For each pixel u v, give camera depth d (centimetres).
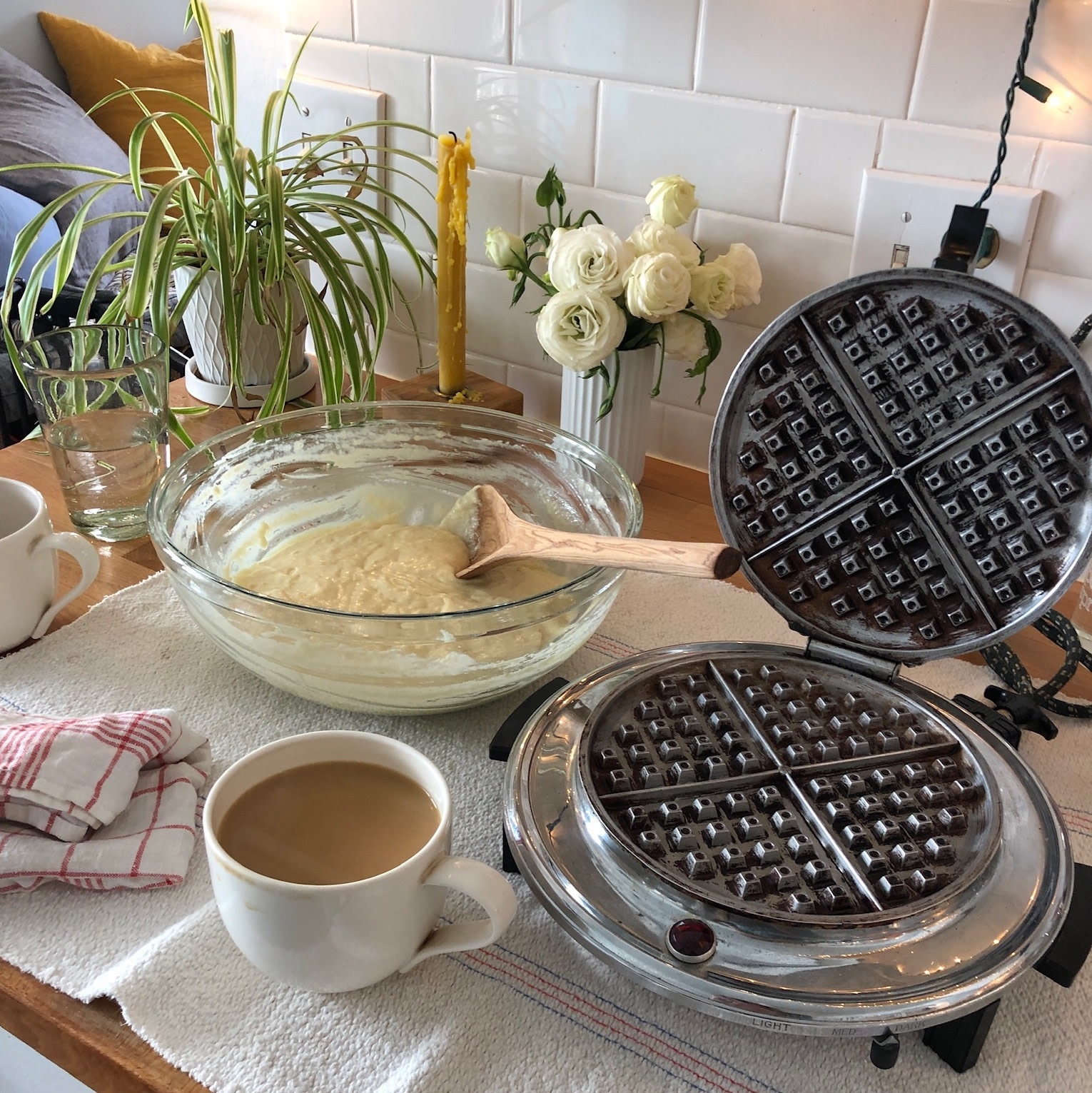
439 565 85
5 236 225
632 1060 55
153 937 60
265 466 97
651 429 121
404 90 120
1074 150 85
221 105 121
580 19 104
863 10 89
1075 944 56
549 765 65
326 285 120
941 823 60
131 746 67
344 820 56
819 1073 54
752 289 100
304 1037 55
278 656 72
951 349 63
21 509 87
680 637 91
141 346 109
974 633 67
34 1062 68
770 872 57
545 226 109
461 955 60
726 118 100
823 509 70
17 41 303
